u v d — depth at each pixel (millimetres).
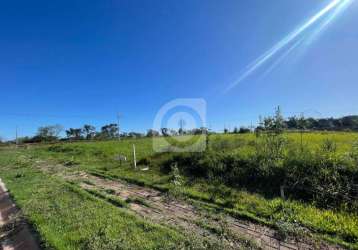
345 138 14617
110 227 5699
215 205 7176
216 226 5695
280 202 7000
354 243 4957
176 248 4691
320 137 15500
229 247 4711
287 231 5293
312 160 8305
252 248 4785
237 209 6770
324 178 7598
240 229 5656
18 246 5418
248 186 8781
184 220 6230
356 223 5645
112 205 7387
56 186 10102
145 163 14297
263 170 8922
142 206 7445
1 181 12273
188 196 8102
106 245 4820
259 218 6133
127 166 14320
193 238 5020
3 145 56188
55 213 6715
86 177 12211
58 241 5105
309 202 7082
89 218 6285
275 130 10469
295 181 7961
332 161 8039
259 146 11352
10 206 8094
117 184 10430
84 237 5223
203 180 9875
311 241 5027
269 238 5211
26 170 15352
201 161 11336
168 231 5453
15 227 6289
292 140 13008
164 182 10086
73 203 7590
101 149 24109
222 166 10359
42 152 29109
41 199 8195
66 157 21359
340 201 6762
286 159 8945
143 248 4766
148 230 5562
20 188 10141
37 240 5414
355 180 7254
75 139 68062
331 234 5336
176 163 11898
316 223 5754
